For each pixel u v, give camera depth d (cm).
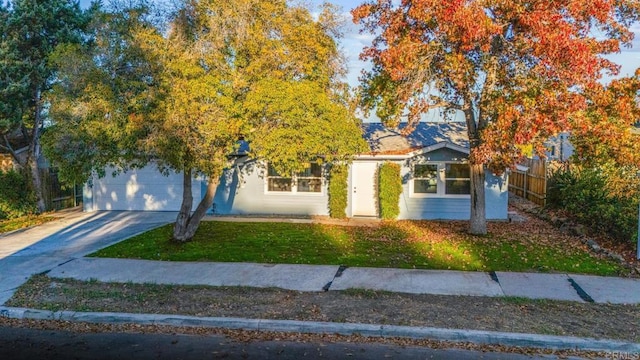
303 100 1054
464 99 1245
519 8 1003
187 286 902
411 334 673
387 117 1344
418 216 1792
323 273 987
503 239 1327
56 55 1062
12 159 2023
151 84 1068
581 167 1534
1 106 1681
